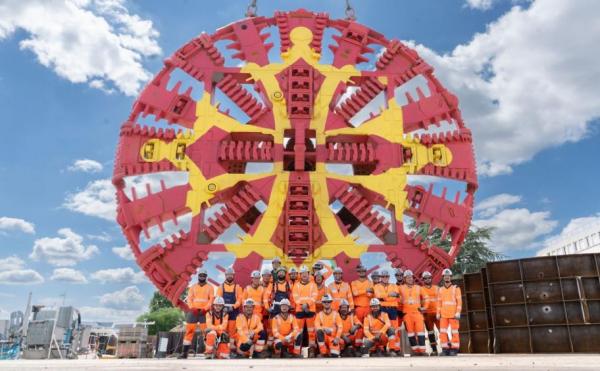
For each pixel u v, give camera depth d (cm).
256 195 1922
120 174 1886
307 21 2184
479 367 813
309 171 1988
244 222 2167
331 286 1575
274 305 1477
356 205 1931
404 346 1825
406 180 1977
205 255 1844
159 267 1828
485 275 1981
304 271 1505
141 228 1905
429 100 2095
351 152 2008
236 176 1941
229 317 1509
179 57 2061
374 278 1560
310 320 1491
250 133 2008
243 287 1797
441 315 1524
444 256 1905
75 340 3094
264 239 1867
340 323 1438
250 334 1410
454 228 1975
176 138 1975
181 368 838
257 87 2083
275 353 1420
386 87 2105
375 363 906
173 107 2003
